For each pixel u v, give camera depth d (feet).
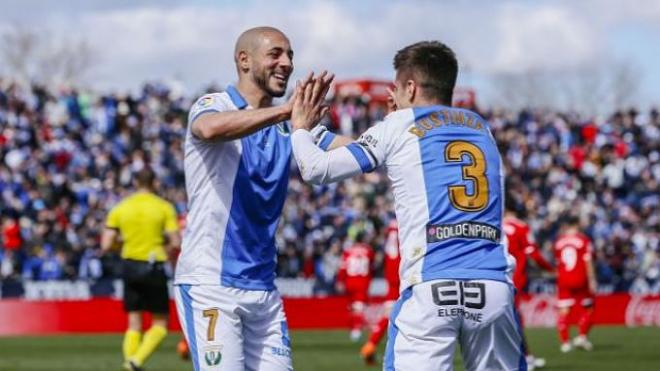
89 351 104.01
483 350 34.73
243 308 38.52
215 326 38.19
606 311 163.73
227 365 38.11
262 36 39.09
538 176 207.92
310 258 164.25
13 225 146.82
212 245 38.37
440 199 34.42
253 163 38.37
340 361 93.86
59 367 86.63
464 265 34.14
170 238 78.69
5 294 139.23
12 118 181.78
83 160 178.09
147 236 78.18
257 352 39.24
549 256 173.17
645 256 184.24
